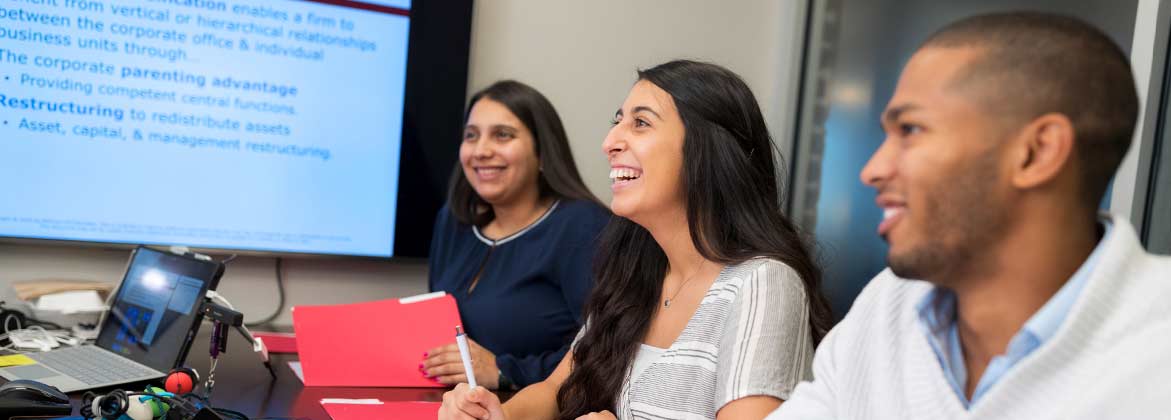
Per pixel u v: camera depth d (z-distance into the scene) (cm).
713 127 138
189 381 156
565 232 215
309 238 272
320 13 269
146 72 256
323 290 283
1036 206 66
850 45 294
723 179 138
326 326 187
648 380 139
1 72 244
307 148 270
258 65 265
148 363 174
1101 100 64
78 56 251
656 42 309
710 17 315
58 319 225
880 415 84
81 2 250
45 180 250
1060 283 69
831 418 96
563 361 169
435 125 281
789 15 321
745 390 120
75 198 253
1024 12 68
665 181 140
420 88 278
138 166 257
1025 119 64
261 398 161
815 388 100
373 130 275
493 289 219
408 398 168
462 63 282
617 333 149
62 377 162
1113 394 65
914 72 70
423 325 194
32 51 247
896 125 70
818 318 135
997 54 66
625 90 305
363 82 274
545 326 213
